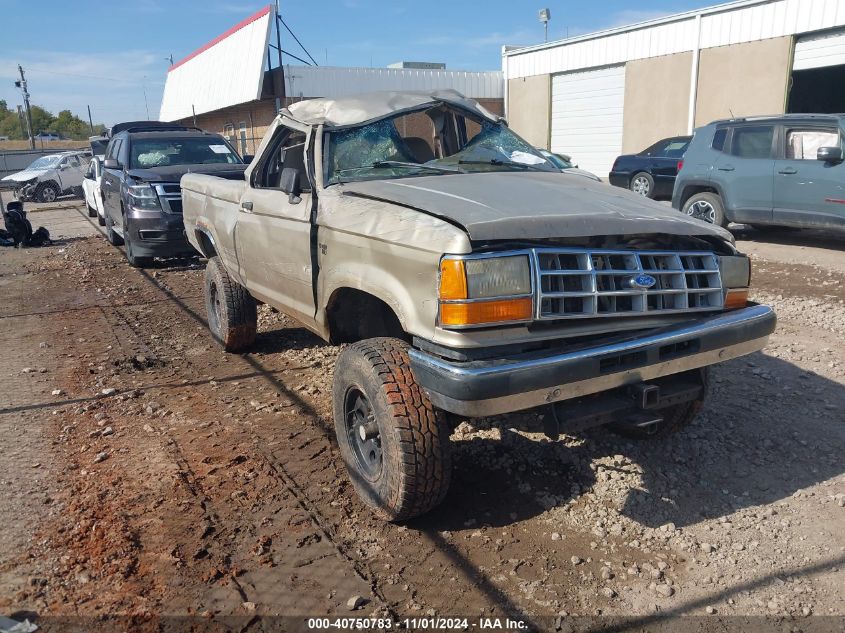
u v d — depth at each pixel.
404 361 3.32
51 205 23.70
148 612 2.89
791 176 9.87
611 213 3.32
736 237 11.56
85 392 5.39
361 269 3.56
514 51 25.69
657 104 20.47
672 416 4.14
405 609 2.92
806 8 16.30
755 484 3.83
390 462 3.23
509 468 4.04
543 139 25.11
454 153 4.79
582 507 3.65
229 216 5.46
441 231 3.02
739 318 3.46
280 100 24.88
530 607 2.92
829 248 10.27
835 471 3.92
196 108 31.81
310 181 4.29
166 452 4.32
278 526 3.51
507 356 2.97
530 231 3.01
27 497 3.79
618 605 2.92
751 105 17.88
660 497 3.73
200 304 8.27
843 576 3.06
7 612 2.89
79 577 3.11
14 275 10.62
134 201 10.07
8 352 6.51
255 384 5.50
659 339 3.17
